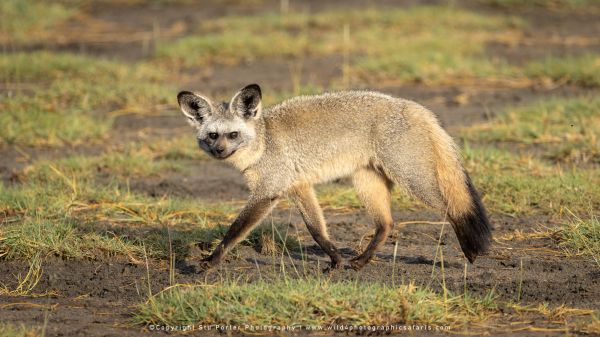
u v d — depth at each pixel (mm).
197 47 23375
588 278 10000
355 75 21109
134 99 19141
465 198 10367
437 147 10430
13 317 8977
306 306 8703
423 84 20547
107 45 25047
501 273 10266
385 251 11258
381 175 10711
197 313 8688
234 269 10500
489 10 28719
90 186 13688
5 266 10578
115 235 11344
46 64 21359
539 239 11484
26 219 11984
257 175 10805
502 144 15953
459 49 22953
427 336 8422
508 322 8781
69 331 8531
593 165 14492
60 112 18109
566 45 24094
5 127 16984
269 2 30234
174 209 12625
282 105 11055
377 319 8594
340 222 12484
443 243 11531
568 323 8711
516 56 22969
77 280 10180
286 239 11320
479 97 19375
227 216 12516
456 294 9469
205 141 11008
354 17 26531
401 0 29547
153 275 10352
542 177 13508
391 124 10445
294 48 23344
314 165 10758
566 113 16984
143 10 29812
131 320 8875
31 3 29094
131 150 16094
